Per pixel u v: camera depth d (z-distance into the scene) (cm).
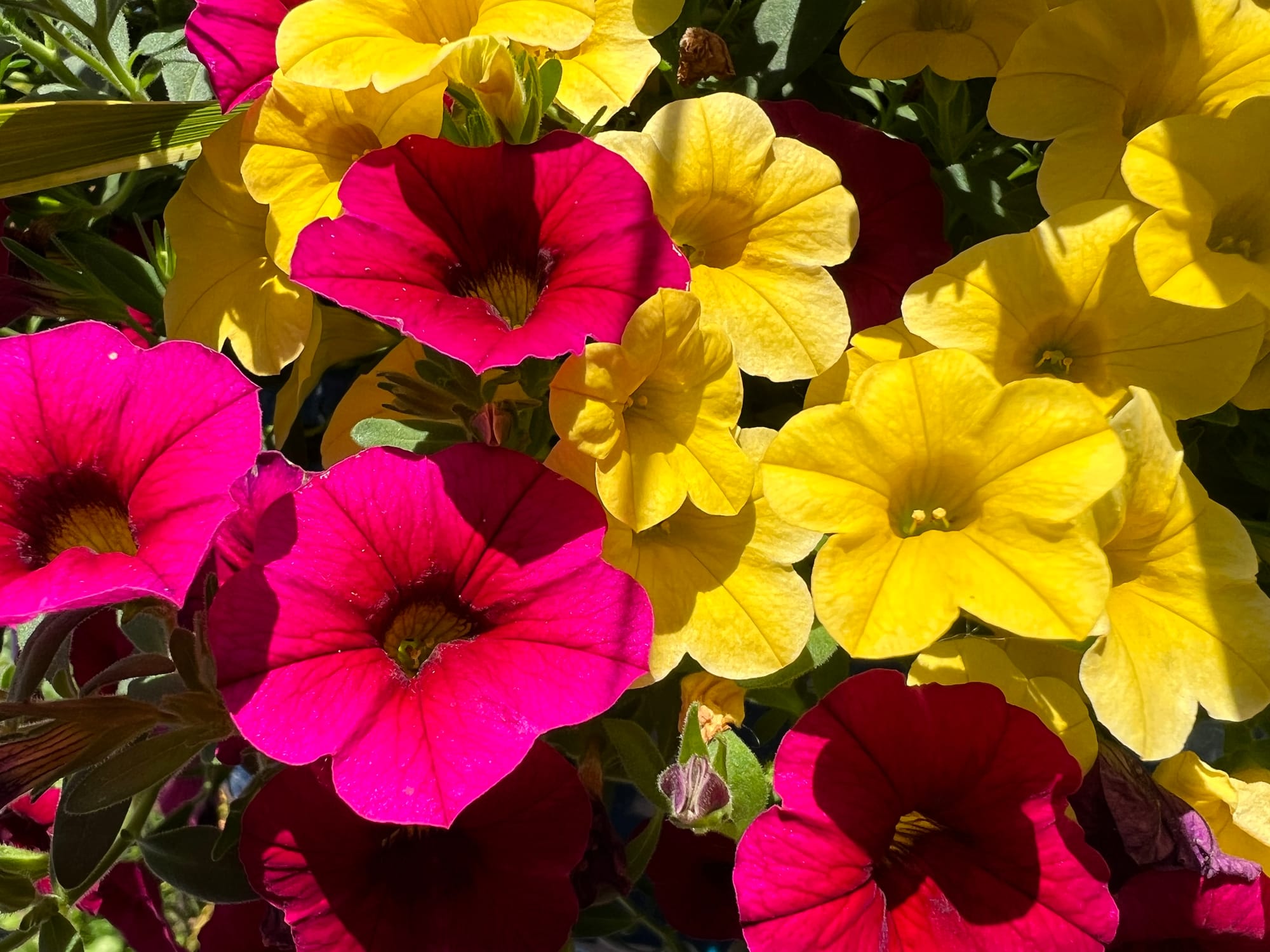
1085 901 18
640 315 17
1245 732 23
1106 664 19
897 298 24
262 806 18
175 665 19
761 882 17
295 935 18
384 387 20
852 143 24
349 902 18
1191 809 20
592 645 17
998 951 18
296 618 16
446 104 20
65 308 27
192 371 17
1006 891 18
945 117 26
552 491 17
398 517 17
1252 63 21
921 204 24
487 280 18
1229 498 26
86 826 20
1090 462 17
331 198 21
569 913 18
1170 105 22
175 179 31
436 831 19
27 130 21
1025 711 18
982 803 18
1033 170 27
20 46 28
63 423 16
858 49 24
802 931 17
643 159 20
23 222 29
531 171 18
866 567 17
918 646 17
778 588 19
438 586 17
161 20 32
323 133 20
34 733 17
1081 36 21
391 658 17
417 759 16
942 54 24
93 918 34
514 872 18
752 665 19
